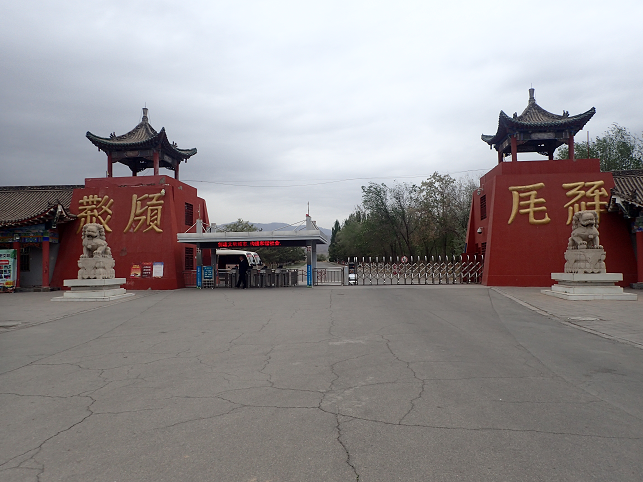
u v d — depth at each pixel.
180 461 3.79
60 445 4.18
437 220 39.44
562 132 23.38
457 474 3.49
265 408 5.08
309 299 17.23
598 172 22.33
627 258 21.48
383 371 6.63
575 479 3.40
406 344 8.60
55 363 7.62
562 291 16.97
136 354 8.23
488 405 5.09
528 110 24.67
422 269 25.12
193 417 4.84
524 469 3.56
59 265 24.88
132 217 24.58
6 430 4.59
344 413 4.88
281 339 9.42
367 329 10.39
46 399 5.61
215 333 10.32
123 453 3.97
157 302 17.33
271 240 23.72
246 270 24.11
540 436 4.21
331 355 7.79
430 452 3.88
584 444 4.02
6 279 23.31
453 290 20.19
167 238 24.27
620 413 4.83
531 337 9.31
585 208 21.98
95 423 4.73
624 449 3.92
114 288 19.92
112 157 26.27
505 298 16.77
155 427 4.57
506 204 22.73
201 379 6.41
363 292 19.78
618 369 6.71
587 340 8.98
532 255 22.19
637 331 9.88
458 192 41.97
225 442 4.16
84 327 11.61
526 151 26.73
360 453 3.88
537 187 22.47
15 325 12.06
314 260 24.55
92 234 19.14
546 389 5.70
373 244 46.97
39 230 23.81
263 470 3.60
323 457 3.81
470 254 27.72
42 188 29.28
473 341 8.89
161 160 27.48
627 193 21.44
